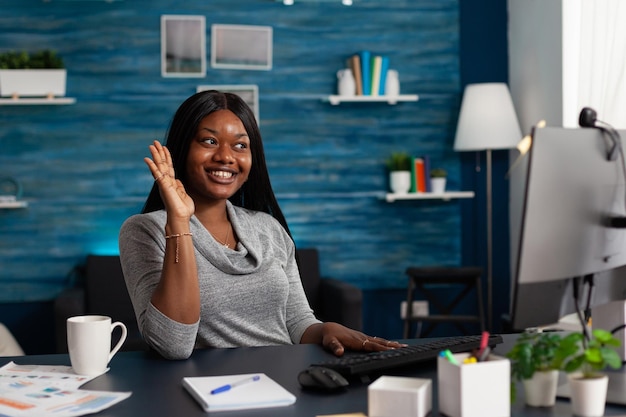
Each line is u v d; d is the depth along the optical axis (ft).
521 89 16.15
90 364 5.30
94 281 14.69
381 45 16.28
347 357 5.32
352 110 16.19
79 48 15.39
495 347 5.89
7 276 15.31
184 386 4.94
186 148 7.03
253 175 7.67
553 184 4.57
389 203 16.39
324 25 16.08
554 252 4.62
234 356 5.91
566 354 4.28
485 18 16.61
